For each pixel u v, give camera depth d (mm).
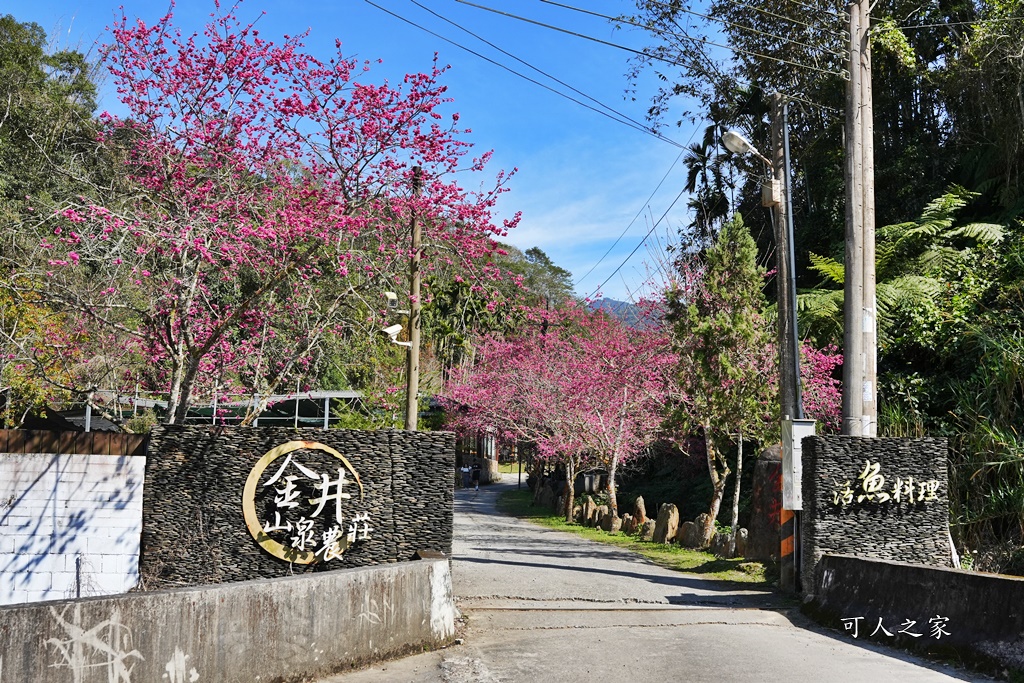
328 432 9586
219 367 12344
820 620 9820
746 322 16359
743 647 8062
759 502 14531
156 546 9203
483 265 12336
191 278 10695
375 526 9594
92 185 10750
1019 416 14359
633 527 21438
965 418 15352
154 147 10383
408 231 11805
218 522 9266
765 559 14078
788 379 12469
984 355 15625
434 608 8125
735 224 17016
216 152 10500
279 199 10828
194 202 10484
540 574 13461
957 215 22328
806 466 11070
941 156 23500
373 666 7211
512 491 44125
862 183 12344
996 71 20141
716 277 16812
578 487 34156
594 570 14219
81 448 10195
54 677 4949
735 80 27312
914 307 17906
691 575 13836
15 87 26594
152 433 9320
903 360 18469
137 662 5379
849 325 12047
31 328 13461
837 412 17375
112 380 13648
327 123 10578
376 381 19172
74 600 5164
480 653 7789
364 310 13359
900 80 24203
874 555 10781
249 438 9414
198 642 5766
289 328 12625
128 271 10516
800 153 27109
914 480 10961
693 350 16938
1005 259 17891
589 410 23406
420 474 9750
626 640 8406
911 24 23484
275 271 10680
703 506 23906
